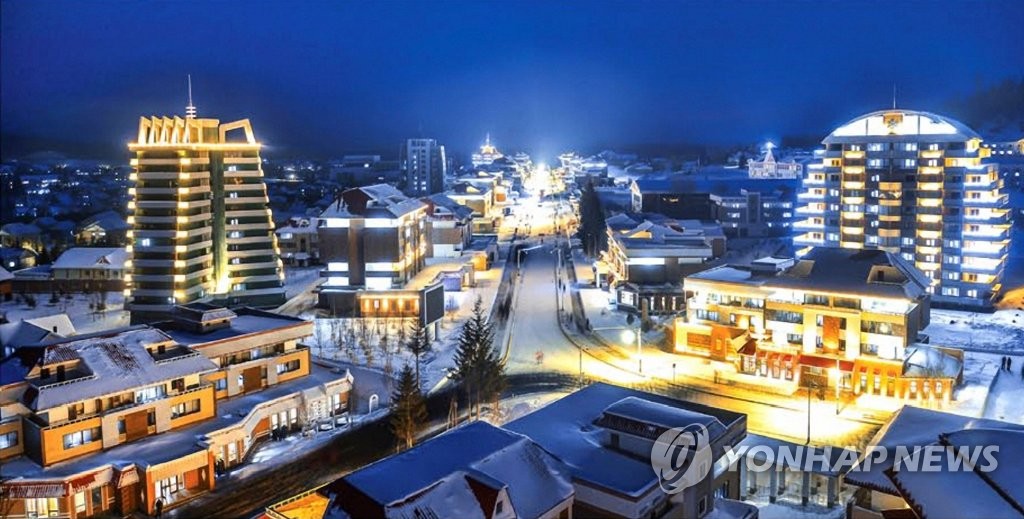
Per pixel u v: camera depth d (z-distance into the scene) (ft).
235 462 240.32
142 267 400.88
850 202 448.24
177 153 399.44
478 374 277.64
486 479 155.02
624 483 167.73
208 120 418.51
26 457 220.43
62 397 217.77
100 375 228.84
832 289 298.76
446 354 351.67
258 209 434.30
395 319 417.49
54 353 230.68
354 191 442.09
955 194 418.51
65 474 206.69
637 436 180.45
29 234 653.30
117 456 218.79
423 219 510.58
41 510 204.13
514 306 448.65
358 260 434.30
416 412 249.55
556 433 193.88
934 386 280.31
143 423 231.91
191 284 405.59
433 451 167.12
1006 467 157.89
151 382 232.73
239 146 427.33
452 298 464.65
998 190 436.76
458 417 274.57
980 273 412.77
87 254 504.02
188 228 403.34
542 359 343.87
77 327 406.41
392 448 248.32
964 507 151.33
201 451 220.02
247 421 246.27
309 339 373.61
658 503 171.63
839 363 295.69
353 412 281.95
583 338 378.53
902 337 286.25
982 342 354.95
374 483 152.15
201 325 275.39
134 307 401.90
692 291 345.92
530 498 159.84
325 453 246.47
